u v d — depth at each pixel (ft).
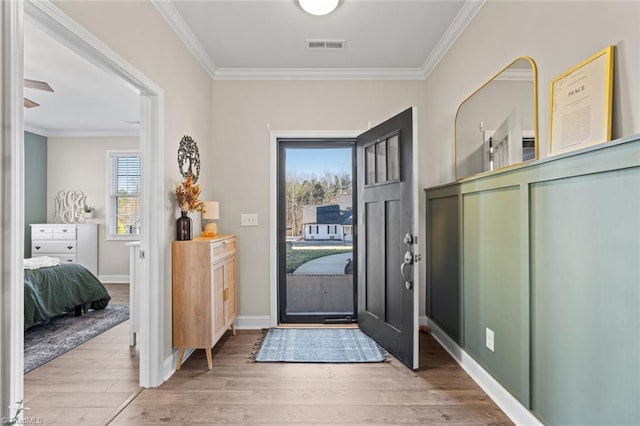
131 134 19.70
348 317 11.89
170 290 8.09
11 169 3.96
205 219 10.34
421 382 7.57
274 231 11.43
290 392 7.16
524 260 5.82
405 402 6.76
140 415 6.36
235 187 11.41
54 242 18.70
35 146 18.98
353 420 6.18
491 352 6.98
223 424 6.08
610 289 4.15
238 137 11.41
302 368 8.29
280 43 9.62
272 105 11.44
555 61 5.35
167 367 7.87
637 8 3.92
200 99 10.26
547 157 5.13
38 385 7.54
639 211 3.75
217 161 11.41
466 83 8.55
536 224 5.57
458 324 8.58
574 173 4.64
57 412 6.47
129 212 19.84
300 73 11.31
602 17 4.42
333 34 9.18
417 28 8.91
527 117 5.99
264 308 11.42
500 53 6.97
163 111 7.70
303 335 10.53
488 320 7.10
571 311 4.80
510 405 6.23
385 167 9.54
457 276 8.64
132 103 14.57
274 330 11.03
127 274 19.60
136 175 19.81
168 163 8.04
